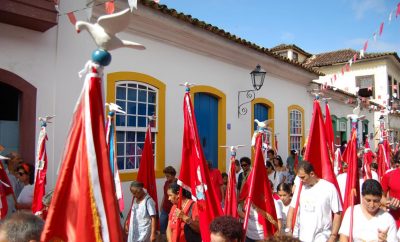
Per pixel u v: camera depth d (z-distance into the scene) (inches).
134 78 279.3
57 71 233.5
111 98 262.8
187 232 178.7
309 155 196.1
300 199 177.2
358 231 144.6
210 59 355.3
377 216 143.5
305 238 169.8
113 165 170.7
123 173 272.1
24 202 197.3
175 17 289.9
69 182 84.0
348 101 657.6
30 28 218.7
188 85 185.3
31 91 220.2
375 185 140.0
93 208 80.9
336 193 171.9
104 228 80.9
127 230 216.1
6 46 211.2
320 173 194.4
